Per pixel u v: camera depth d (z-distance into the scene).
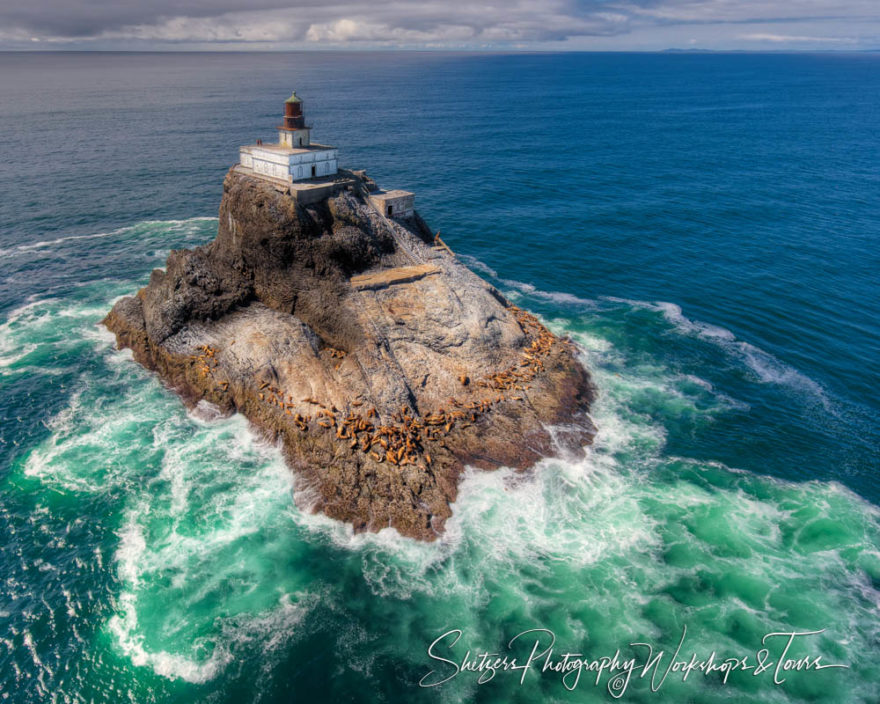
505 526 34.91
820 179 107.69
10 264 67.19
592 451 40.97
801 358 52.09
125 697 26.22
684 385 48.38
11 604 30.09
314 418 39.31
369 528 34.62
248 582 31.52
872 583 31.75
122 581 31.44
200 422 43.03
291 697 26.38
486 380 44.12
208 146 126.44
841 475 39.31
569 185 102.75
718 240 77.81
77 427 42.34
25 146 119.00
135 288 62.81
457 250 74.00
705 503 36.88
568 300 62.06
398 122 167.88
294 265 48.78
